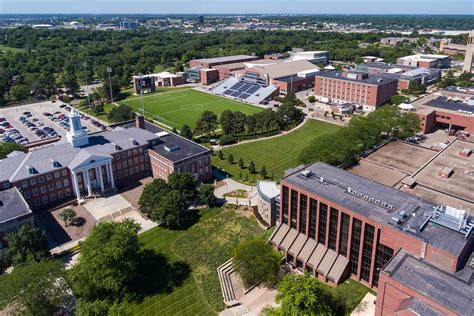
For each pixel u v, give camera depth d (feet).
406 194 309.22
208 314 281.54
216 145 613.93
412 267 242.58
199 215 405.59
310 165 367.66
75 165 427.74
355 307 275.18
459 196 365.40
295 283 251.19
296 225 337.11
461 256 239.30
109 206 428.56
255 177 494.59
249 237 360.48
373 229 275.18
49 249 349.82
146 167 503.61
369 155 476.13
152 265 333.83
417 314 213.66
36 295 257.75
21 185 404.77
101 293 299.38
